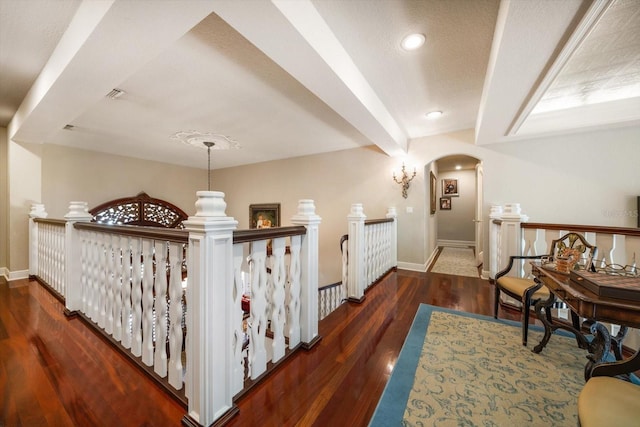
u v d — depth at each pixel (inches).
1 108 120.6
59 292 109.6
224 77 89.4
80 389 52.6
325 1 58.5
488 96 84.4
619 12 58.6
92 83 78.1
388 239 157.8
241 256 51.2
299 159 207.6
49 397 50.3
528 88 78.4
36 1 59.8
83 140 161.5
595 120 111.7
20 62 85.0
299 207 72.4
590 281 46.5
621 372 35.4
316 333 73.2
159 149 184.7
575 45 58.1
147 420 45.2
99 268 75.7
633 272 56.9
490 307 100.5
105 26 54.0
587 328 67.1
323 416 47.0
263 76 89.0
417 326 83.3
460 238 280.5
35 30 69.8
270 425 44.9
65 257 92.5
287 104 111.3
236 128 141.8
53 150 166.2
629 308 38.0
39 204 139.4
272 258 62.0
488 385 55.1
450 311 96.0
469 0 57.9
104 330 74.6
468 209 277.7
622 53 74.0
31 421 44.6
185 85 94.6
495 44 65.5
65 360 62.5
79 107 94.7
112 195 192.7
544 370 60.1
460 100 109.5
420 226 162.9
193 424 43.3
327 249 194.7
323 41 64.4
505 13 51.5
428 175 182.2
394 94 104.1
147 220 210.7
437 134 156.1
